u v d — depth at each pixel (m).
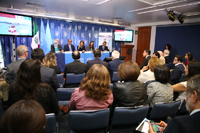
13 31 4.16
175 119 0.65
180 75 2.89
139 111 1.30
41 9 5.23
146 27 8.41
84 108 1.19
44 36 6.21
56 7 4.90
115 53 3.08
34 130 0.46
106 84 1.16
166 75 1.49
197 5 4.22
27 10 5.32
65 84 2.60
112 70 3.04
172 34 7.30
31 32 4.62
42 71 1.65
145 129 1.13
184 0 3.74
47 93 1.14
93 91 1.13
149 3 4.14
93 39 7.81
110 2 4.14
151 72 2.08
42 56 1.85
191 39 6.61
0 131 0.47
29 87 1.03
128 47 8.00
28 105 0.49
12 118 0.45
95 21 7.28
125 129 1.42
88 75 1.18
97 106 1.21
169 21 7.02
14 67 1.85
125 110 1.26
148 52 4.11
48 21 6.27
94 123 1.19
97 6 4.64
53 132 1.11
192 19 6.15
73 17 6.58
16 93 1.07
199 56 6.40
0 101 2.83
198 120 0.62
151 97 1.51
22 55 1.95
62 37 6.82
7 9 5.07
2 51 5.37
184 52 6.90
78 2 4.24
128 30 8.25
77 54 2.62
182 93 1.74
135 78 1.42
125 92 1.34
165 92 1.48
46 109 1.16
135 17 6.42
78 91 1.21
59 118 1.98
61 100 1.89
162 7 4.54
